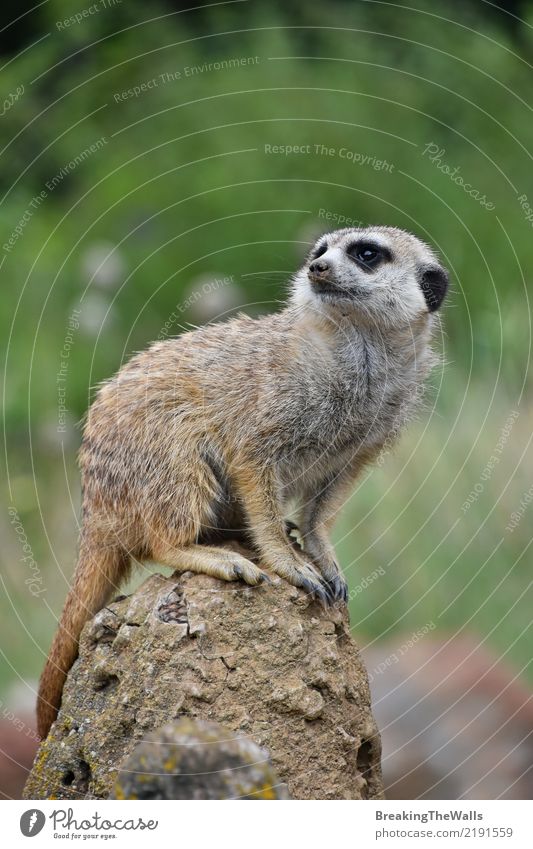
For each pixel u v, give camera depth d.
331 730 5.09
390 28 18.06
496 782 7.80
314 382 6.27
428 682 8.83
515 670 9.22
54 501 12.21
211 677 4.97
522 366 11.53
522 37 18.50
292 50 17.69
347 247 6.82
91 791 4.96
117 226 16.09
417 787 7.82
